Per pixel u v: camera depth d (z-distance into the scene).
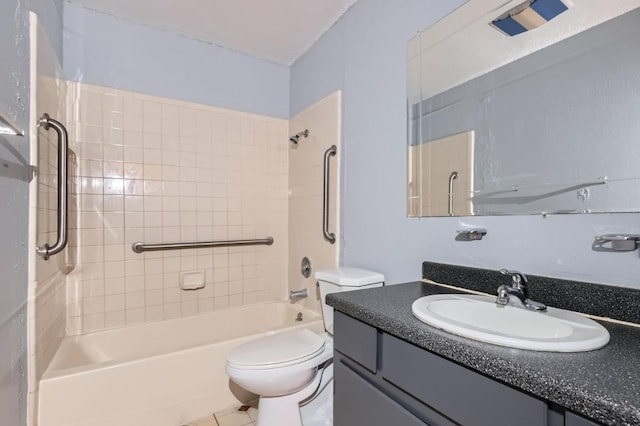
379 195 1.64
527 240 1.03
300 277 2.37
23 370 1.17
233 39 2.22
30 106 1.22
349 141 1.87
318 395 1.50
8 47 1.02
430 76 1.38
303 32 2.13
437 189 1.34
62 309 1.73
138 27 2.04
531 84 1.04
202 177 2.25
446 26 1.31
